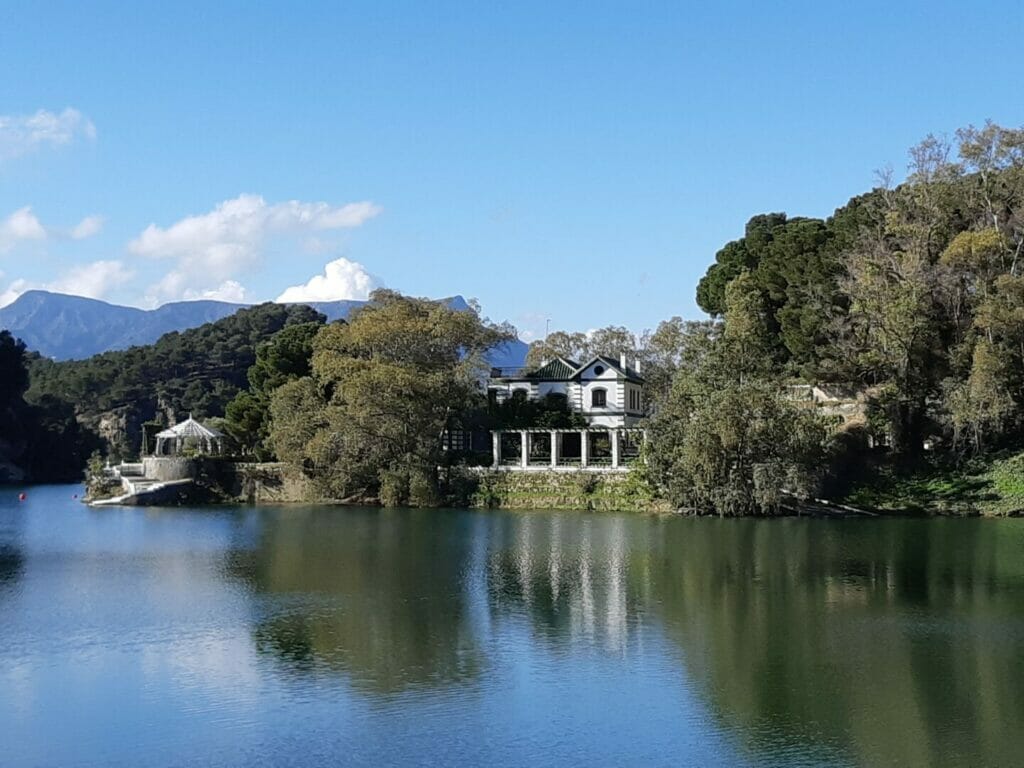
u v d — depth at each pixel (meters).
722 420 85.75
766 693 34.34
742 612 46.44
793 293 107.75
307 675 36.66
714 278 126.44
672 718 32.00
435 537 74.25
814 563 60.28
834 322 99.31
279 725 31.44
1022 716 31.98
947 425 93.69
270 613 46.62
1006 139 103.00
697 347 104.56
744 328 100.25
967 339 93.94
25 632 42.97
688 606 47.81
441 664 37.97
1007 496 87.62
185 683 35.66
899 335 93.00
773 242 118.94
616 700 33.75
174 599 49.97
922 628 43.19
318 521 87.12
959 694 34.12
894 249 103.88
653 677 36.25
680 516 89.38
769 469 85.19
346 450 101.81
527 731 30.91
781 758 28.78
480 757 28.89
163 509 102.06
